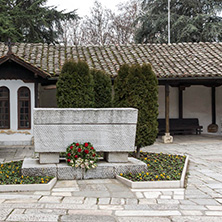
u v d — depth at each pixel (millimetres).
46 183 5270
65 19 22859
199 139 13242
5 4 21047
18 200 4590
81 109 6055
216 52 13930
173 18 22469
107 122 6160
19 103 11414
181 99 15125
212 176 6414
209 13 22188
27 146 10984
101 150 6184
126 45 14844
